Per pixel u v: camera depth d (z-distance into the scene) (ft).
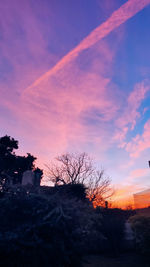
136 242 50.37
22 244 12.27
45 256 12.74
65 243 14.70
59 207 15.74
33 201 16.31
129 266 38.55
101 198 91.66
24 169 95.50
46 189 24.97
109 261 42.57
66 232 14.85
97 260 43.42
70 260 14.61
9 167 91.81
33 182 36.35
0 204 16.05
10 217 15.08
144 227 45.55
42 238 13.65
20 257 12.08
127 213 74.02
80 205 18.29
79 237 16.19
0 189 17.97
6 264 11.69
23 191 17.56
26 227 13.62
